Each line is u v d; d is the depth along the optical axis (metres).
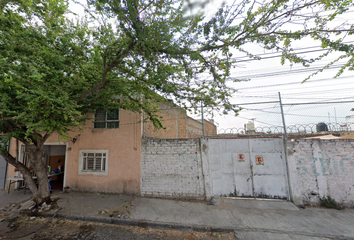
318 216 4.71
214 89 4.90
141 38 3.92
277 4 3.16
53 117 4.34
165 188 6.28
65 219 4.91
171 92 5.04
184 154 6.30
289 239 3.81
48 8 4.68
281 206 5.27
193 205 5.57
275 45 3.71
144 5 3.62
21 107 3.98
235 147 6.13
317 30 3.27
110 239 4.01
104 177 6.81
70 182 7.06
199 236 4.09
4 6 4.23
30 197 6.54
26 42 4.05
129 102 6.37
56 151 9.77
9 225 4.60
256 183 5.89
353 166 5.23
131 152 6.73
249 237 3.93
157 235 4.17
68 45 4.85
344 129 5.59
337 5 2.91
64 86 4.51
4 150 5.12
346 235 3.86
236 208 5.24
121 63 5.04
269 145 5.94
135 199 6.12
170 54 4.26
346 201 5.18
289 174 5.59
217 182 6.11
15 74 3.54
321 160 5.43
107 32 4.61
